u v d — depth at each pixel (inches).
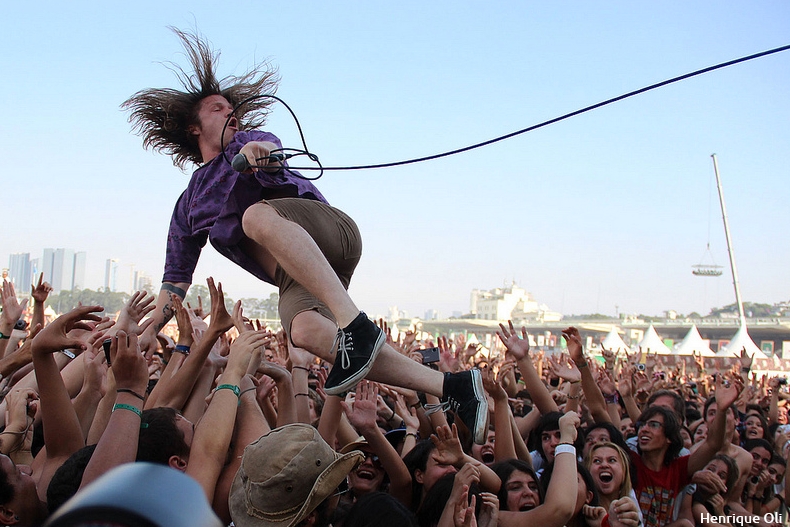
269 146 133.2
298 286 133.3
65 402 121.1
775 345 3262.8
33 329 150.5
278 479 96.3
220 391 119.3
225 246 138.2
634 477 205.3
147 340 154.5
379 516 114.6
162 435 112.0
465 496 122.6
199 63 161.3
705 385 453.1
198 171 151.6
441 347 223.9
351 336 116.0
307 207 131.1
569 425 159.0
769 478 263.1
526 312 6382.9
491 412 213.2
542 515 143.3
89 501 18.4
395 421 222.8
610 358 316.8
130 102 160.6
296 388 179.9
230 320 137.0
